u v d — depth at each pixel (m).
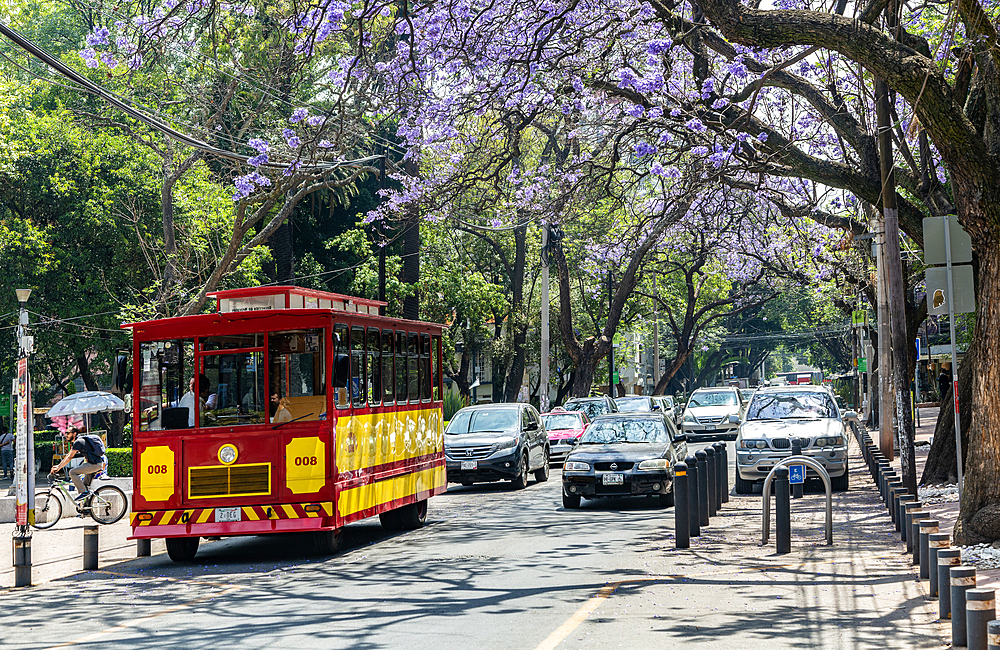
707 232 26.08
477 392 61.81
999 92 12.04
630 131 18.06
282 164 19.98
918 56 11.34
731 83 19.83
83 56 16.12
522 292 49.72
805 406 22.38
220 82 25.73
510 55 17.12
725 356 97.12
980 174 11.45
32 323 30.52
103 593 11.89
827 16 11.52
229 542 17.20
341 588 11.45
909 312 25.33
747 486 21.47
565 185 20.48
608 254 34.38
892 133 18.12
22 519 12.87
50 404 43.47
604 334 40.97
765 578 11.12
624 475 18.97
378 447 15.98
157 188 31.30
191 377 14.63
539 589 10.86
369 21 16.22
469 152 20.61
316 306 15.09
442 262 43.28
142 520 14.52
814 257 30.92
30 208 32.78
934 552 9.59
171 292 27.80
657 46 16.16
